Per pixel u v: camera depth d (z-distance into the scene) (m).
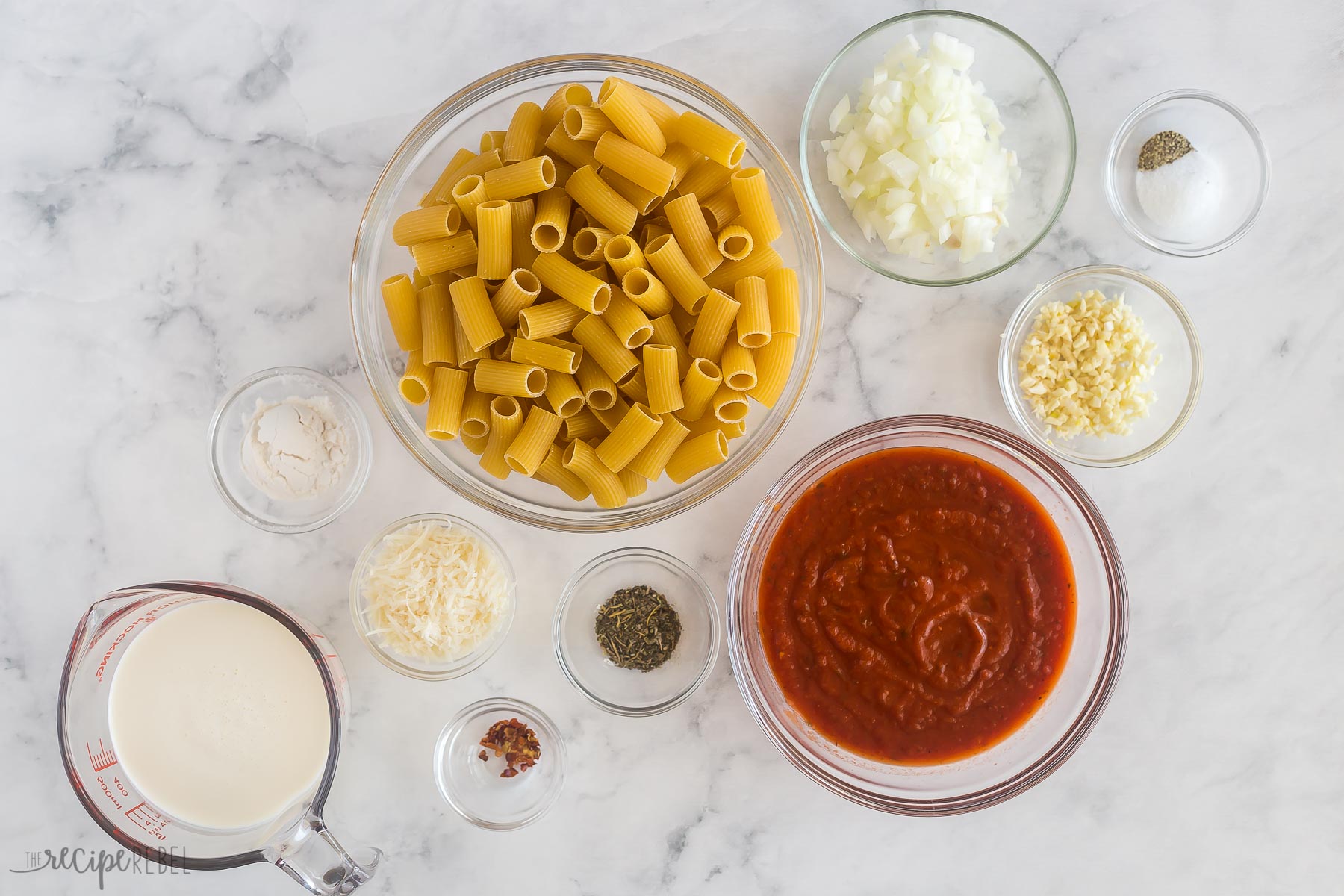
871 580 0.65
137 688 0.66
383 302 0.65
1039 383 0.66
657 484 0.66
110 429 0.69
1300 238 0.68
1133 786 0.69
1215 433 0.69
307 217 0.68
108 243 0.68
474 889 0.69
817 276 0.64
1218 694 0.69
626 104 0.59
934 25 0.67
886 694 0.64
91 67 0.68
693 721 0.68
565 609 0.68
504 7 0.67
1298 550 0.69
